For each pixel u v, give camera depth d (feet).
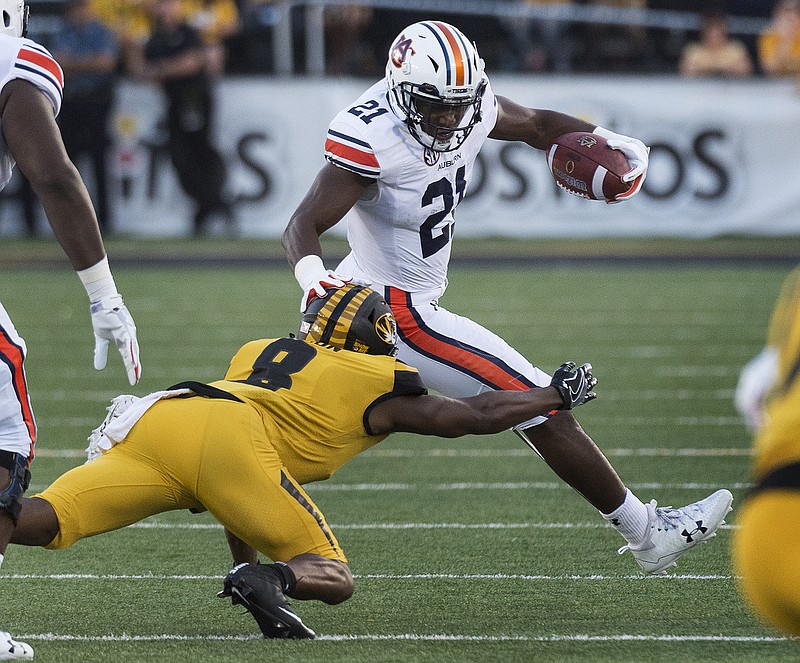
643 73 183.11
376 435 45.06
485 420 45.21
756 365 31.60
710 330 121.39
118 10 180.24
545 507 65.31
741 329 122.01
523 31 189.06
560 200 178.91
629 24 189.57
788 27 182.19
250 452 43.09
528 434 50.60
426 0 188.14
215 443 43.01
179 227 181.16
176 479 43.52
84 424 84.99
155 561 55.67
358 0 184.44
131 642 43.57
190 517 64.44
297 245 48.47
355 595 50.06
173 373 100.48
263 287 148.15
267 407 44.32
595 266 163.73
